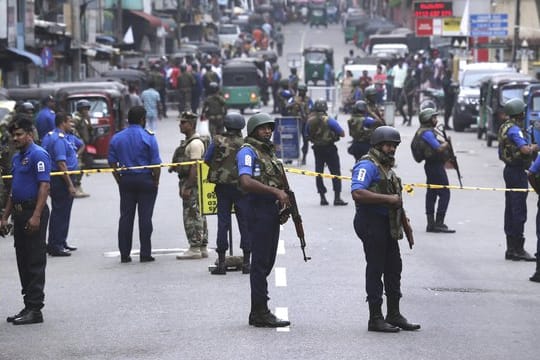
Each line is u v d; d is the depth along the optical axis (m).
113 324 23.22
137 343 21.47
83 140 47.78
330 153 43.50
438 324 23.17
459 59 121.50
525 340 21.83
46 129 49.19
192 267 30.11
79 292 26.84
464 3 154.62
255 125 22.55
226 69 108.44
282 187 22.62
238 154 22.55
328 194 47.59
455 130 86.69
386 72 122.00
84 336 22.19
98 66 121.81
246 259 28.86
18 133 23.59
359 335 21.97
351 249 32.94
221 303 25.09
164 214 41.16
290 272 28.98
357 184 21.92
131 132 31.14
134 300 25.67
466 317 23.89
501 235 36.47
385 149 22.12
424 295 26.30
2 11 79.56
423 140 36.59
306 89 60.00
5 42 79.56
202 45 171.38
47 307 25.16
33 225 23.39
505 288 27.33
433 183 36.78
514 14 129.75
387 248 22.38
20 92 61.19
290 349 20.77
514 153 31.11
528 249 33.66
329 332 22.22
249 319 22.83
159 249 33.59
